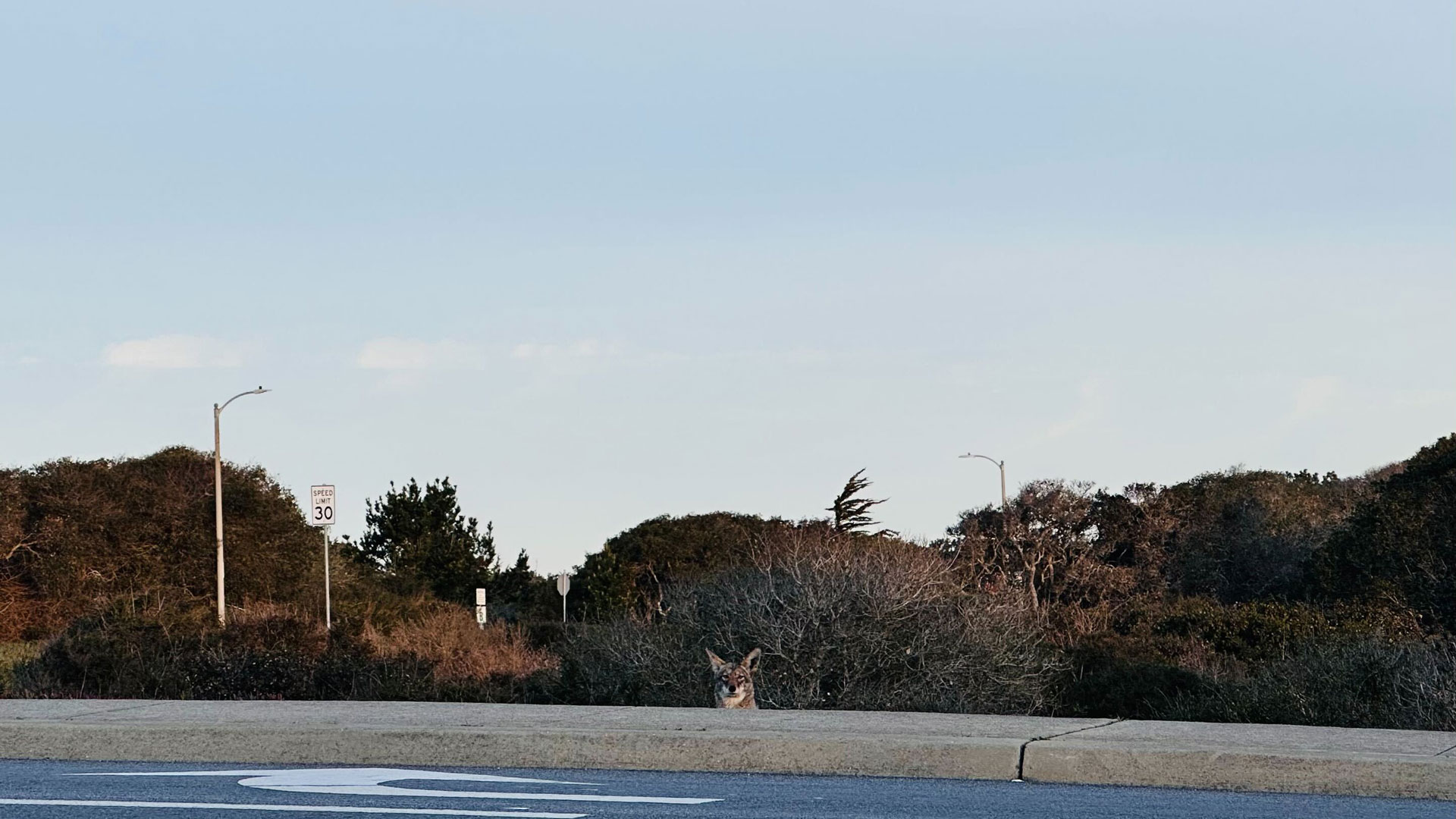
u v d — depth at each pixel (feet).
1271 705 110.93
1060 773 53.83
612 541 394.11
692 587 140.46
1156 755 53.21
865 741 55.67
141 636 128.06
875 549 143.95
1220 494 344.08
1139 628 199.11
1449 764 50.75
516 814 47.29
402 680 133.08
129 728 60.39
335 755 58.80
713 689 126.82
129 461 277.44
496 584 367.25
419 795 50.83
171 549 265.34
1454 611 225.56
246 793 51.29
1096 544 323.78
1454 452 241.55
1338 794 51.44
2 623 238.27
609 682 133.49
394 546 359.87
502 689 135.44
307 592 271.28
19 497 251.39
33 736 60.80
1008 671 128.16
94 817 47.09
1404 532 237.86
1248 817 47.09
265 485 282.97
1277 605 199.82
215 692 123.24
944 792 51.49
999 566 268.41
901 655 124.88
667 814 47.21
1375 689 110.01
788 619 125.59
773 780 53.98
